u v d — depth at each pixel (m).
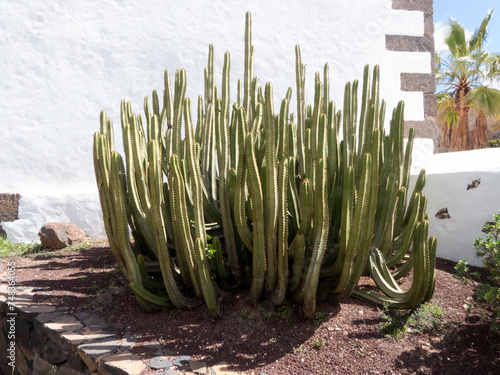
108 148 3.19
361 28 5.98
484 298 2.80
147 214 2.87
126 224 2.80
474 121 17.20
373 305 3.13
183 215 2.66
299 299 2.86
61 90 5.38
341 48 5.95
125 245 2.79
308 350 2.64
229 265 3.07
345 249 2.72
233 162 3.00
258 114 3.02
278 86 5.84
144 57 5.56
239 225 2.77
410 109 6.02
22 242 5.07
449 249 4.32
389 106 5.96
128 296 3.35
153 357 2.51
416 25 6.11
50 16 5.37
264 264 2.76
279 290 2.83
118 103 5.50
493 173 3.98
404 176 3.54
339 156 3.21
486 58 14.78
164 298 3.01
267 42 5.82
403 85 6.02
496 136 17.64
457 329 2.91
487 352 2.69
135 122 2.79
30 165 5.31
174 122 3.28
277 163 2.74
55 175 5.36
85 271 3.94
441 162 4.91
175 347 2.64
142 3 5.57
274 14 5.85
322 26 5.93
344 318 2.94
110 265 4.07
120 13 5.53
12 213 5.13
